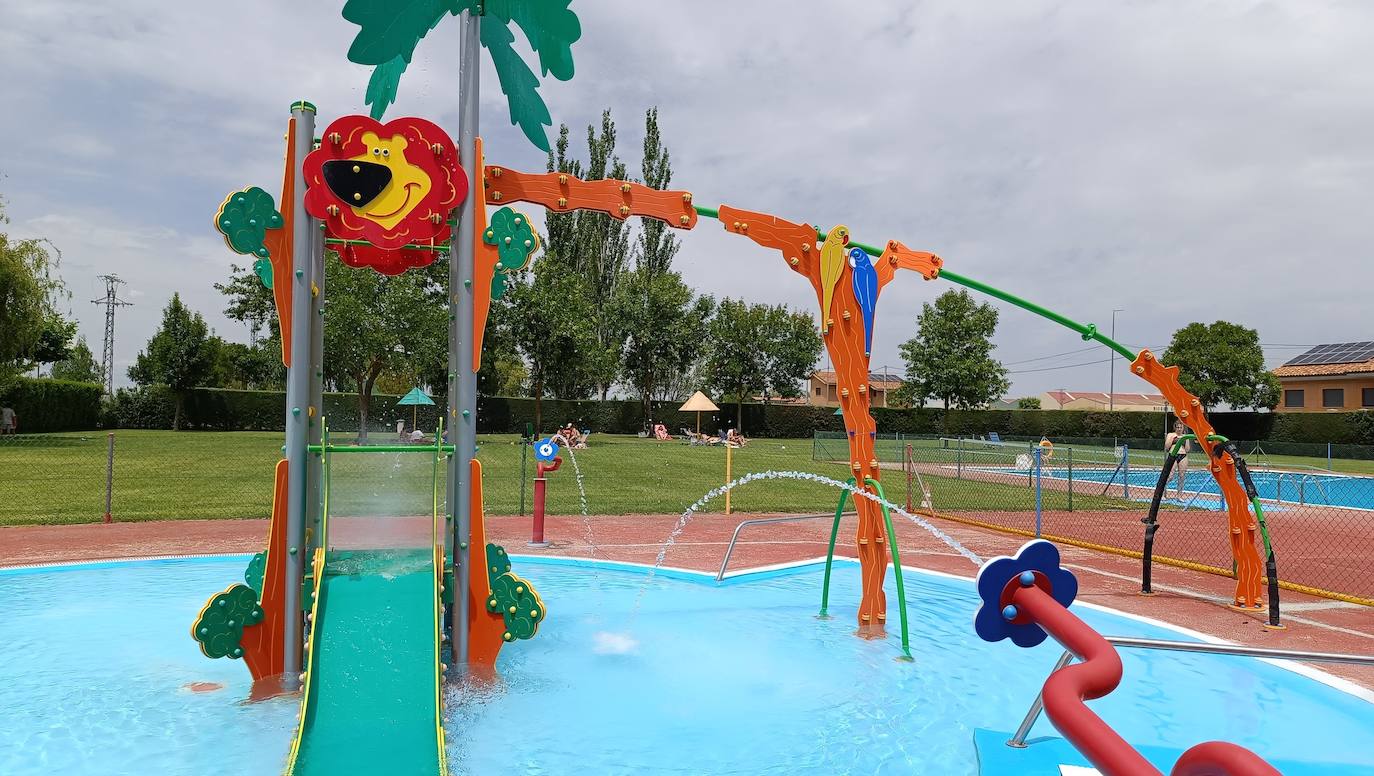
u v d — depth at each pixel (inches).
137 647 234.1
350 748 147.3
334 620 177.9
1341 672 224.4
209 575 336.8
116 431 1720.0
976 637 262.4
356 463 213.5
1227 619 287.3
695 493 689.0
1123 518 597.3
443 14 212.7
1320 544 493.0
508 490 672.4
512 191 227.6
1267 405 1937.7
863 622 272.7
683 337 1902.1
